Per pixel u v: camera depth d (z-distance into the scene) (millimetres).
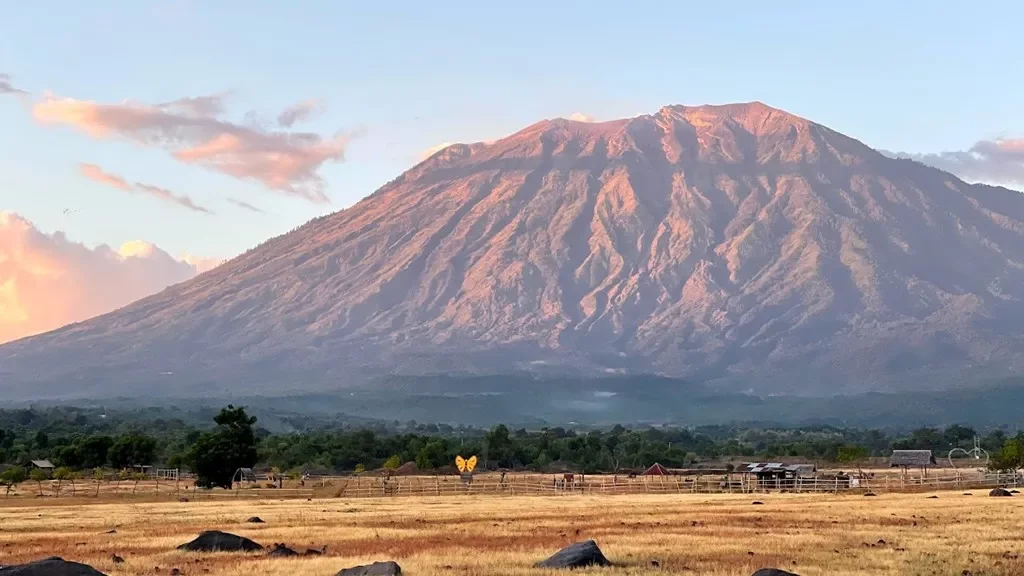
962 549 49500
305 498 104188
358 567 41438
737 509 76562
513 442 191500
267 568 43844
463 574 41719
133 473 150000
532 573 42000
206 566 45094
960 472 127438
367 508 82625
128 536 59438
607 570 42625
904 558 46500
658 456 181500
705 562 45469
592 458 184125
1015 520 63625
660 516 70312
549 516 71375
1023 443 127438
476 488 116625
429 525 64875
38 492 111312
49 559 39188
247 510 81188
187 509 83250
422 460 165000
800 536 55594
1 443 185625
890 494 96375
